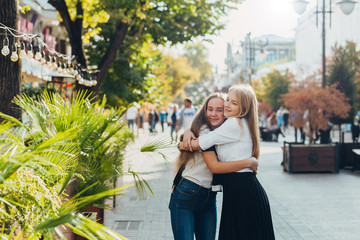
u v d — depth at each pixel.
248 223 3.52
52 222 2.56
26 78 12.38
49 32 20.81
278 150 20.17
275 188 10.63
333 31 47.91
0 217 2.71
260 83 42.78
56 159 3.76
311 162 13.05
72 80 13.98
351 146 13.98
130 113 29.67
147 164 14.95
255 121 3.67
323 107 13.98
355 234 6.65
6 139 3.52
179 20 13.20
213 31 13.41
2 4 5.64
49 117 4.75
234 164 3.55
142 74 18.44
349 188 10.58
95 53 16.77
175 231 3.87
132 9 10.88
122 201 9.09
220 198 9.43
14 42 5.72
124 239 2.75
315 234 6.68
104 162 4.97
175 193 3.90
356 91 24.05
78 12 11.34
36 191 2.93
